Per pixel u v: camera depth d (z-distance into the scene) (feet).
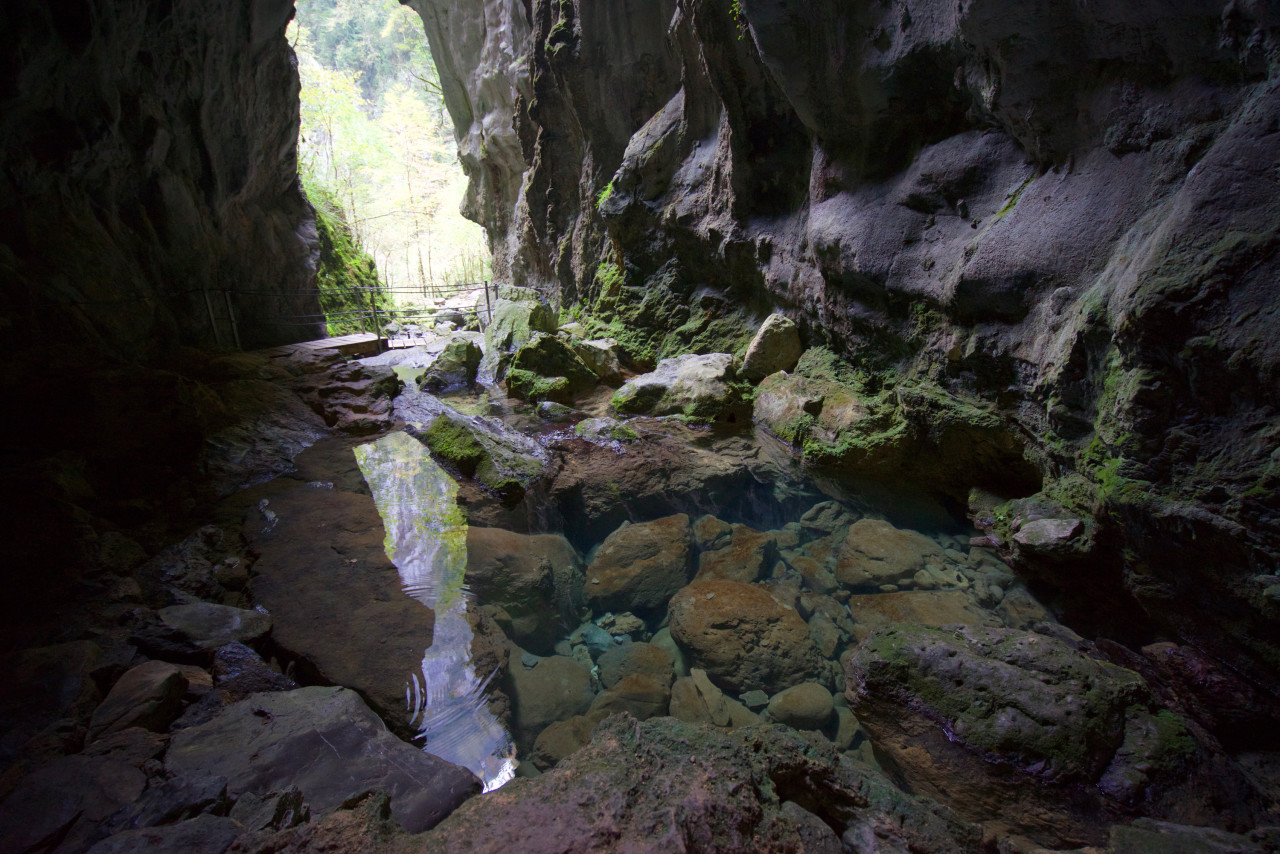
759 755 7.97
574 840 6.20
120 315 24.47
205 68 30.60
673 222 30.40
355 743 9.02
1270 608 9.25
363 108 101.91
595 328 34.88
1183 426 10.32
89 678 10.15
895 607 13.82
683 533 17.26
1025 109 14.33
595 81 34.50
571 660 13.06
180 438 19.58
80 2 21.17
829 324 22.90
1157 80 12.09
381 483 20.18
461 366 33.83
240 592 14.10
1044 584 14.03
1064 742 9.04
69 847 6.85
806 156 24.14
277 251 39.52
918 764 9.91
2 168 20.74
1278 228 9.16
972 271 15.49
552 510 19.63
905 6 17.06
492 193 57.47
